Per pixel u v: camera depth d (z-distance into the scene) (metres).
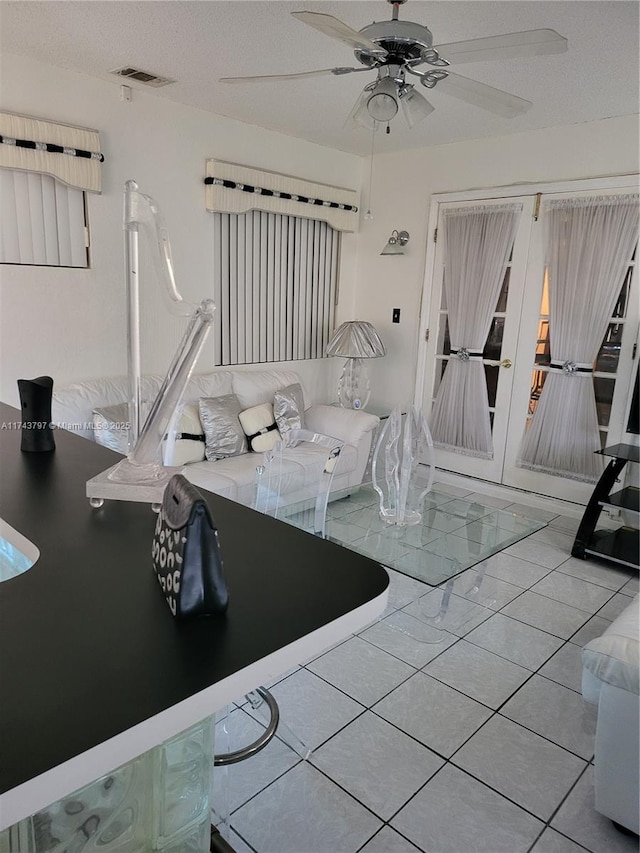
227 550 1.21
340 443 3.04
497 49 1.90
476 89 2.21
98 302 3.46
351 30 1.85
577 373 3.97
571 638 2.64
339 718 2.07
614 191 3.73
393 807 1.70
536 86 3.13
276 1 2.33
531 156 4.06
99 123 3.31
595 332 3.86
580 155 3.85
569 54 2.68
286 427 3.91
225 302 4.18
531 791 1.78
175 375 1.35
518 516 3.08
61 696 0.76
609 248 3.75
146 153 3.56
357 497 3.31
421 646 2.54
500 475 4.50
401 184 4.79
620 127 3.67
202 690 0.79
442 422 4.75
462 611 2.84
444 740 1.98
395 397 5.08
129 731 0.71
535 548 3.61
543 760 1.91
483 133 4.13
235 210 4.02
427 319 4.78
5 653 0.84
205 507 0.93
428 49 1.96
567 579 3.21
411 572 2.39
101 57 2.95
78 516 1.35
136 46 2.80
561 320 4.00
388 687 2.26
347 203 4.87
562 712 2.14
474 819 1.68
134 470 1.43
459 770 1.85
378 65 2.12
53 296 3.27
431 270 4.70
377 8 2.36
